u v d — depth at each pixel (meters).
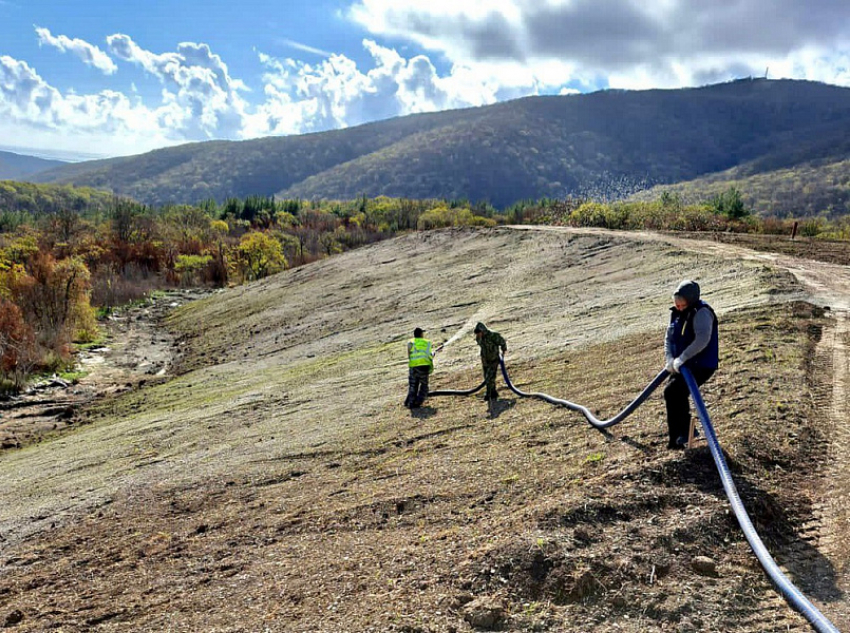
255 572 5.49
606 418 7.25
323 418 11.81
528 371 11.42
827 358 7.64
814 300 11.24
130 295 43.69
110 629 4.96
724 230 32.44
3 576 6.89
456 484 6.36
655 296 15.30
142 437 13.47
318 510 6.72
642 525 4.43
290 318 28.75
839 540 4.10
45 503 9.77
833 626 3.25
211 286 53.19
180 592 5.42
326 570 5.10
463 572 4.27
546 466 6.16
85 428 16.52
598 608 3.71
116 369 24.64
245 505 7.62
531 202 121.19
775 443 5.41
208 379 20.52
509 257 27.73
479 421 8.85
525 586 3.99
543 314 17.17
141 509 8.37
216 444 11.58
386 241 41.00
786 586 3.62
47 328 27.34
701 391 6.99
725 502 4.57
